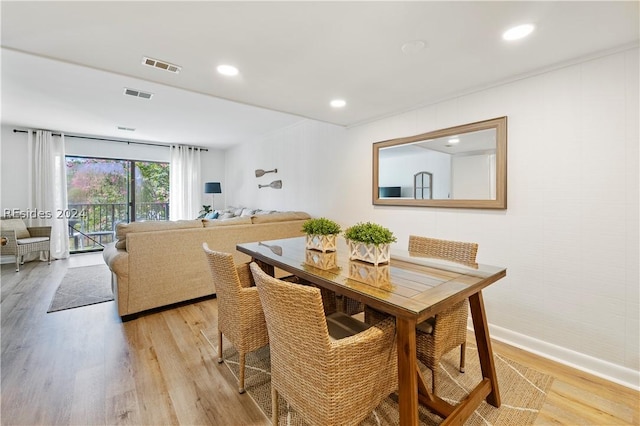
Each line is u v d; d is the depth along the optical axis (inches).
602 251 73.9
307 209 175.5
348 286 52.4
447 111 103.2
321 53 72.4
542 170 82.7
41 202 202.5
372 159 131.2
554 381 72.3
